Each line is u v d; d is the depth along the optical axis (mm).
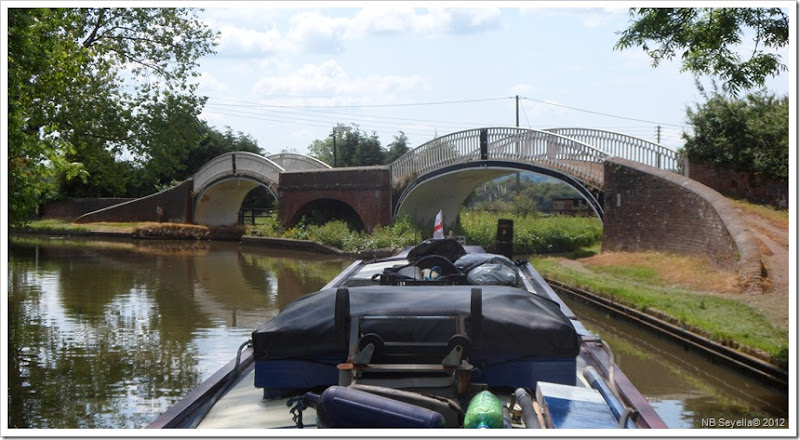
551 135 26422
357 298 5184
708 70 12242
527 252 27609
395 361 4754
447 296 5188
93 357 11805
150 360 11570
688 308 13680
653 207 21562
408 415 3902
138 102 19922
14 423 8594
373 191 33062
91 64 18672
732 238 16719
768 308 13508
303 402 4383
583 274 19859
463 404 4422
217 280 21891
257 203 54906
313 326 4969
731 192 23906
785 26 11672
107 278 22484
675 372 11055
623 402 4797
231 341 12938
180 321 14930
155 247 35688
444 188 33812
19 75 11477
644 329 13539
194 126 20734
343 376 4492
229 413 4883
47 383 10250
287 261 28109
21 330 14016
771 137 22719
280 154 41625
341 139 63094
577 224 29672
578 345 4898
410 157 32188
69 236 44250
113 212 47500
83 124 18359
